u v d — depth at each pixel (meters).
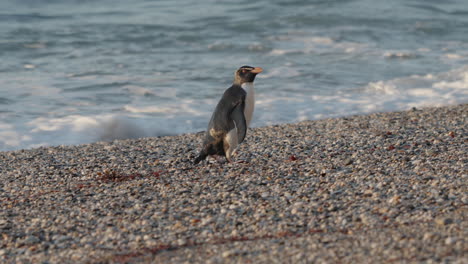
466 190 13.72
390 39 47.16
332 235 11.45
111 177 17.20
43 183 17.11
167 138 24.33
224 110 16.30
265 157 18.80
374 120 25.58
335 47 44.25
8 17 52.22
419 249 10.13
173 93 32.59
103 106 30.00
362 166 16.81
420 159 17.11
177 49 43.91
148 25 50.03
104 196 15.23
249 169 17.22
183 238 12.00
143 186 16.02
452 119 24.89
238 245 11.31
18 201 15.12
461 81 34.66
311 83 34.66
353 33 48.75
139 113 28.98
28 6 57.34
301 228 12.14
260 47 43.78
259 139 22.22
